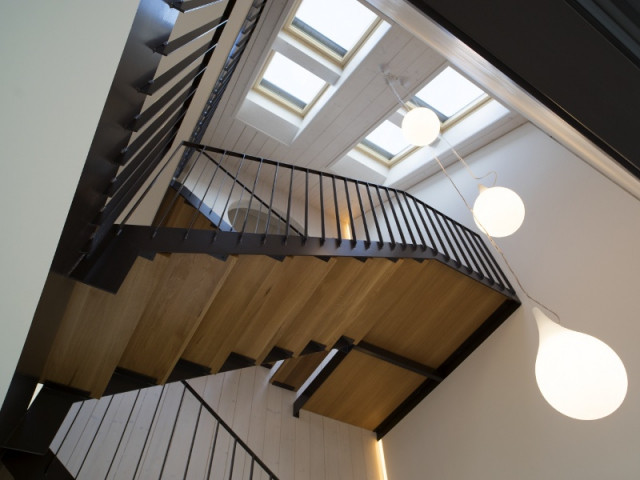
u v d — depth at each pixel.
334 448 5.30
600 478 3.37
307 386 5.15
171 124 2.18
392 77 5.23
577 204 4.45
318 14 5.14
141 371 3.01
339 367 4.97
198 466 4.26
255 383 5.42
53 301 1.26
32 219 0.36
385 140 7.05
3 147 0.35
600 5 0.49
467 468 4.43
